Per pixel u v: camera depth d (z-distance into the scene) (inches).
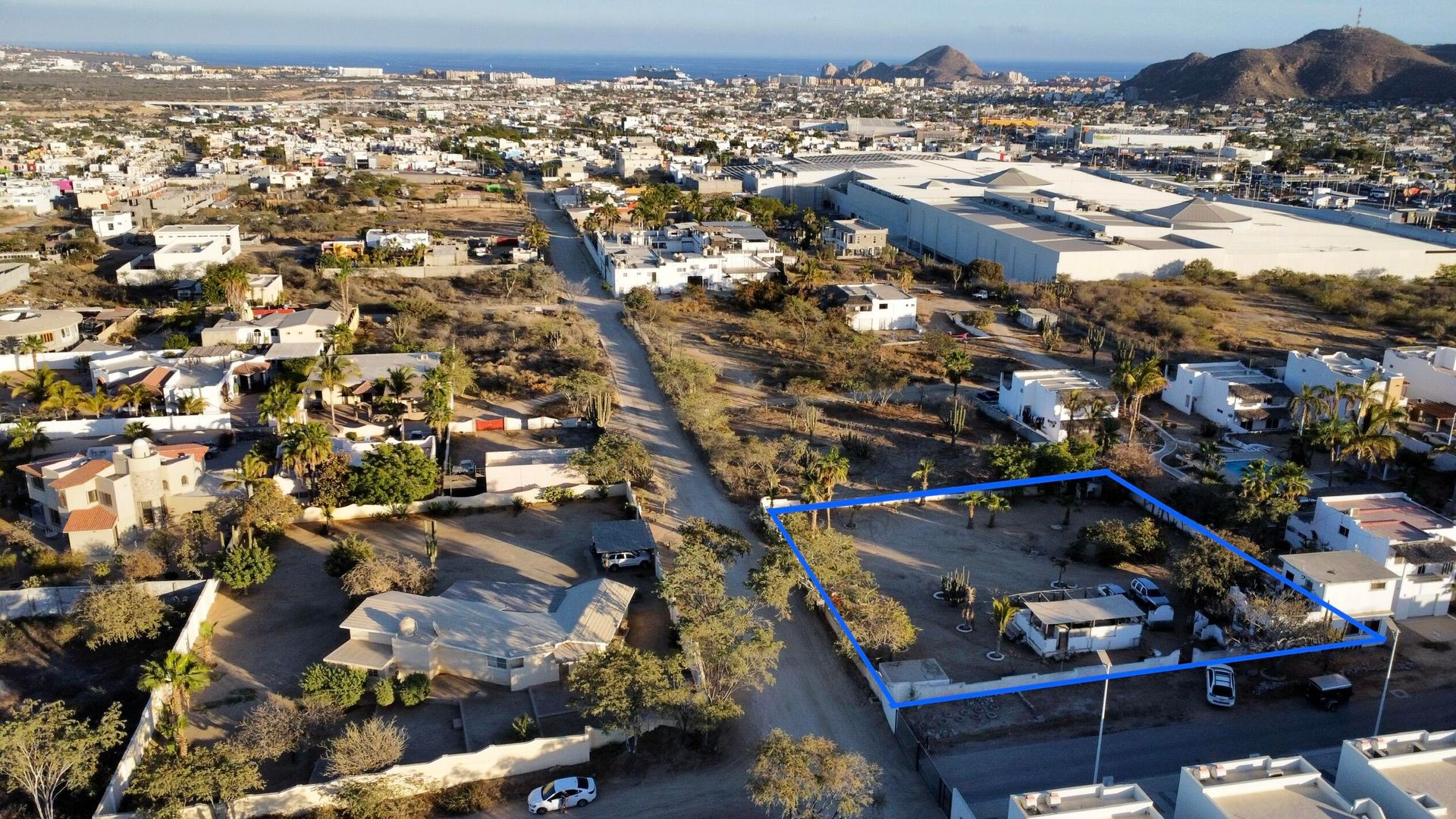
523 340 5516.7
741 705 2469.2
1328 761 2258.9
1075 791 1807.3
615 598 2795.3
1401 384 4163.4
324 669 2434.8
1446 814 1723.7
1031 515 3585.1
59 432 3937.0
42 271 6648.6
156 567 2989.7
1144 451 3917.3
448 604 2741.1
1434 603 2898.6
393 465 3472.0
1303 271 7500.0
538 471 3656.5
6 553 3115.2
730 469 3838.6
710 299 6697.8
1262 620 2669.8
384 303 6289.4
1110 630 2733.8
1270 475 3385.8
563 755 2255.2
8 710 2386.8
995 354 5580.7
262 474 3528.5
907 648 2721.5
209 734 2316.7
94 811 2060.8
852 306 6122.1
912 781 2220.7
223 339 5078.7
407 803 2132.1
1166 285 7145.7
